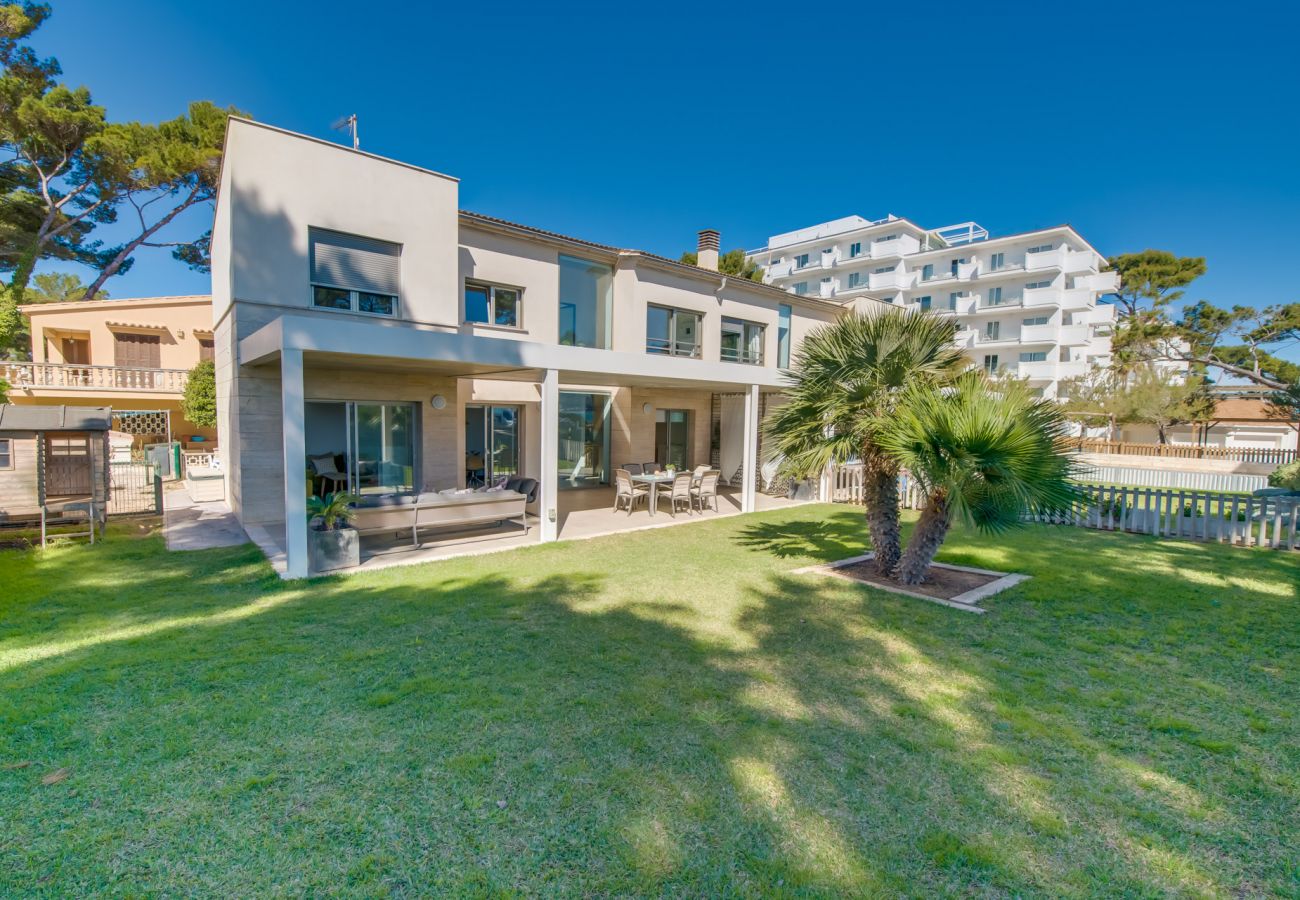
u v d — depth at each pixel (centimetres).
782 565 788
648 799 289
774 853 253
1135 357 3077
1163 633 538
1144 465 2472
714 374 1133
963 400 611
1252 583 711
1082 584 702
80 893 225
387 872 239
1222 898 232
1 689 394
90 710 368
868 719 373
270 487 994
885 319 704
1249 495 970
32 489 987
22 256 1988
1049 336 4091
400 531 993
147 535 924
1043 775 314
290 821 269
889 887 234
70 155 1984
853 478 1468
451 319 1113
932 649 495
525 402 1423
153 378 1867
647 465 1446
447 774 307
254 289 929
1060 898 231
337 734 345
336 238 998
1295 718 380
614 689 410
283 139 942
